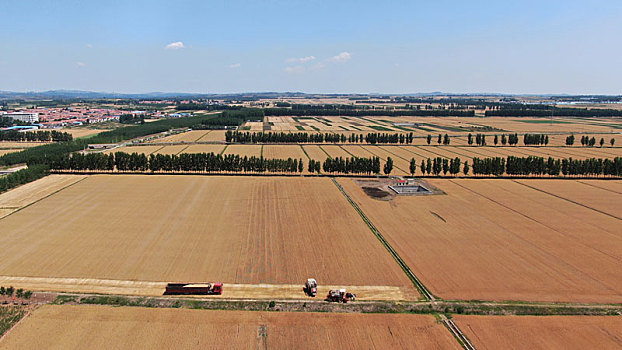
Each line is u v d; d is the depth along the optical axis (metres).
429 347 48.53
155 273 67.12
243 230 87.25
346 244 80.19
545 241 82.88
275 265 70.69
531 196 118.06
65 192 116.75
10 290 58.81
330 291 59.25
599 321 54.50
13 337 49.00
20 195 113.00
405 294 61.53
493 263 72.31
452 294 61.44
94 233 84.31
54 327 51.16
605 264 72.25
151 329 51.00
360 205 106.81
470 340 50.00
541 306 58.06
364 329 52.00
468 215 99.44
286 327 52.16
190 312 55.22
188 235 83.94
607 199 115.31
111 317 53.53
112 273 66.81
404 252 76.69
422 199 113.62
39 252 74.50
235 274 67.19
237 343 48.56
